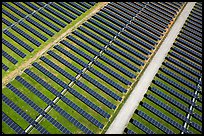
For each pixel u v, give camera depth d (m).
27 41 71.75
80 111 57.25
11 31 74.06
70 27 77.81
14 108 56.31
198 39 80.00
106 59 69.31
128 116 57.47
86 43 73.56
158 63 70.38
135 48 74.31
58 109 57.31
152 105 60.19
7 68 64.12
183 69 70.25
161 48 75.12
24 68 64.81
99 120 56.34
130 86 63.69
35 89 60.41
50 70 65.12
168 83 65.62
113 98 60.81
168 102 61.44
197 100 63.03
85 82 63.47
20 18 78.62
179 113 59.19
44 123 54.81
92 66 67.44
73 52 70.50
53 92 60.34
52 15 81.31
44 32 75.19
